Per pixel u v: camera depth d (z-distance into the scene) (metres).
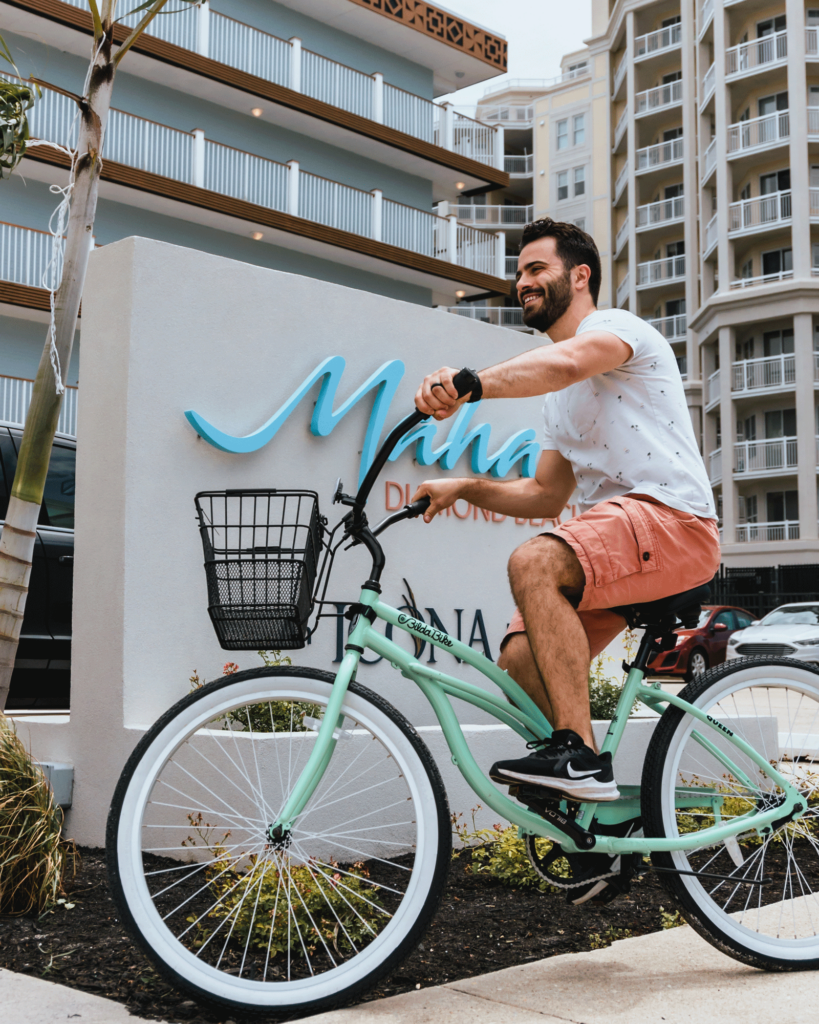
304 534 5.31
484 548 6.46
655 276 43.16
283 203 24.25
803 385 34.16
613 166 48.09
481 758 4.45
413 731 2.42
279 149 25.34
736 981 2.44
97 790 4.27
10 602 4.34
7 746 3.43
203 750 3.75
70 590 5.79
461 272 27.61
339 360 5.49
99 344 4.73
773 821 2.76
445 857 2.35
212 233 23.64
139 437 4.55
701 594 2.64
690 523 2.56
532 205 52.59
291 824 2.42
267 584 2.24
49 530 5.79
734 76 36.50
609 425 2.66
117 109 21.22
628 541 2.49
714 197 39.22
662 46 43.31
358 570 5.67
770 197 35.66
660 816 2.60
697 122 41.34
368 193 26.05
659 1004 2.26
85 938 2.84
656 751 2.63
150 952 2.24
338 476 5.60
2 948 2.76
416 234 26.97
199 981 2.23
